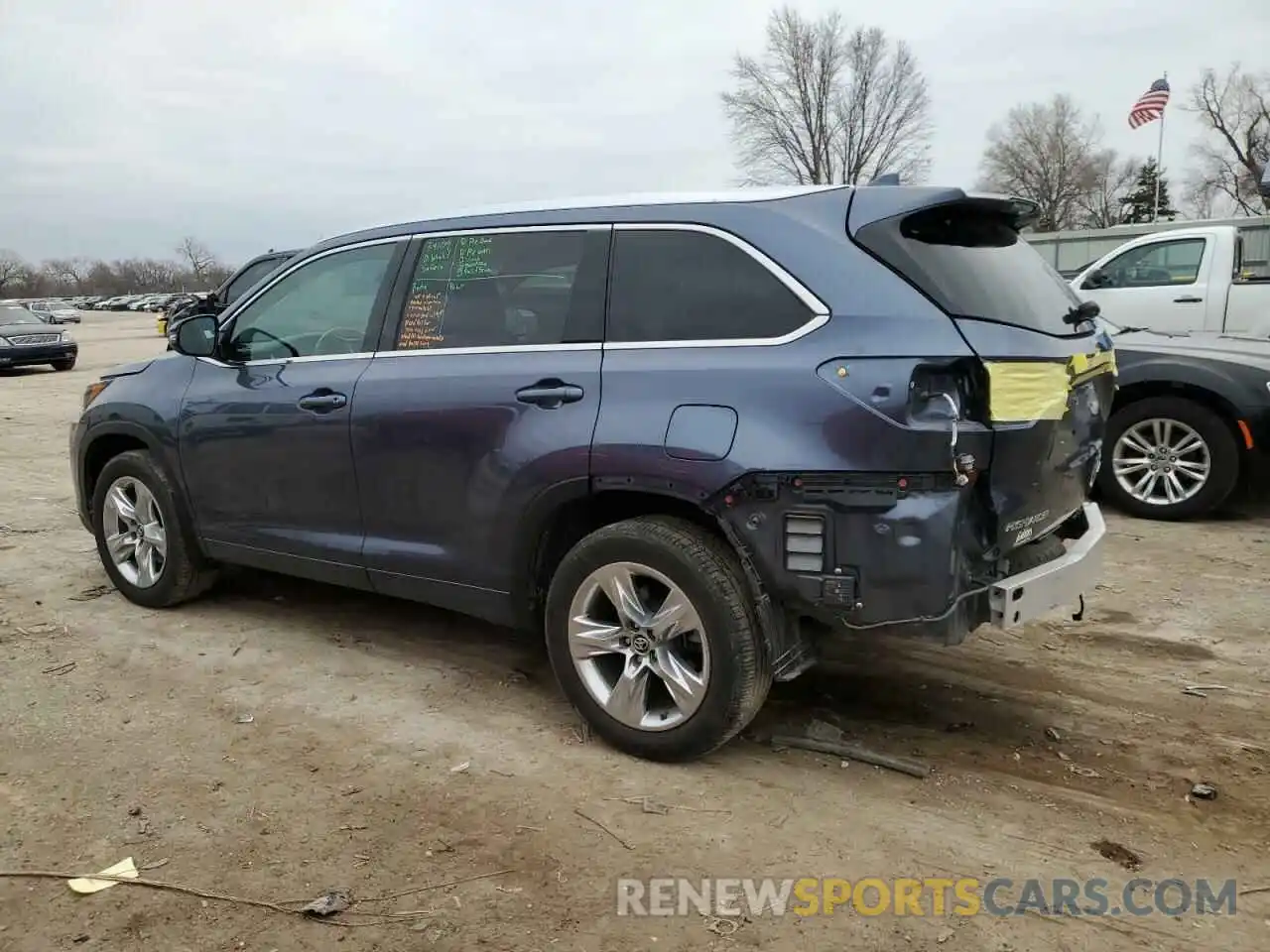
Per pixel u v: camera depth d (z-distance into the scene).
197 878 2.81
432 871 2.85
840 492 2.97
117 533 5.12
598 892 2.76
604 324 3.49
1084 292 10.24
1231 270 9.37
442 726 3.77
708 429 3.14
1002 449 2.96
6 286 129.25
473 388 3.69
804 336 3.07
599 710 3.52
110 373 5.29
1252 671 4.22
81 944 2.54
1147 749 3.57
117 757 3.51
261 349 4.53
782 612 3.23
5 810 3.15
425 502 3.87
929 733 3.71
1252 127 58.59
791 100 47.59
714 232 3.34
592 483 3.38
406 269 4.07
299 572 4.43
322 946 2.54
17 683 4.14
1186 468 6.60
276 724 3.78
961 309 2.98
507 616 3.80
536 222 3.75
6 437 11.62
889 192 3.20
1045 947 2.53
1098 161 67.44
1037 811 3.16
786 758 3.52
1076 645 4.54
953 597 2.94
